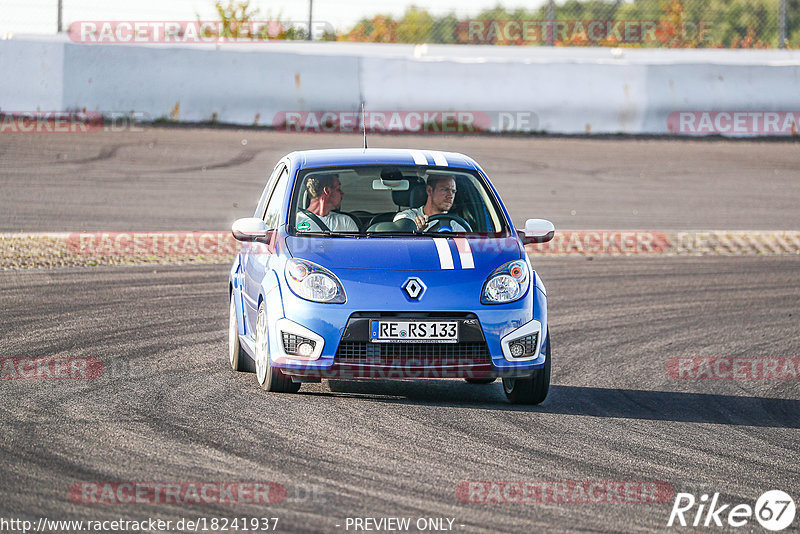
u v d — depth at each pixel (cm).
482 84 7850
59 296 3381
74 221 4912
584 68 7975
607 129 8019
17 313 3094
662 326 3216
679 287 3894
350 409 2122
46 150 6656
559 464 1792
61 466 1672
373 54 7888
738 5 8844
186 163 6444
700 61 8350
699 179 6662
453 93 7800
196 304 3341
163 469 1677
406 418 2064
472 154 7025
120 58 7425
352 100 7669
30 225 4772
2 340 2734
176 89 7519
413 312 2114
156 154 6656
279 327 2148
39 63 7269
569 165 6894
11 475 1614
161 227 4841
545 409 2214
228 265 4112
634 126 8050
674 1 8869
